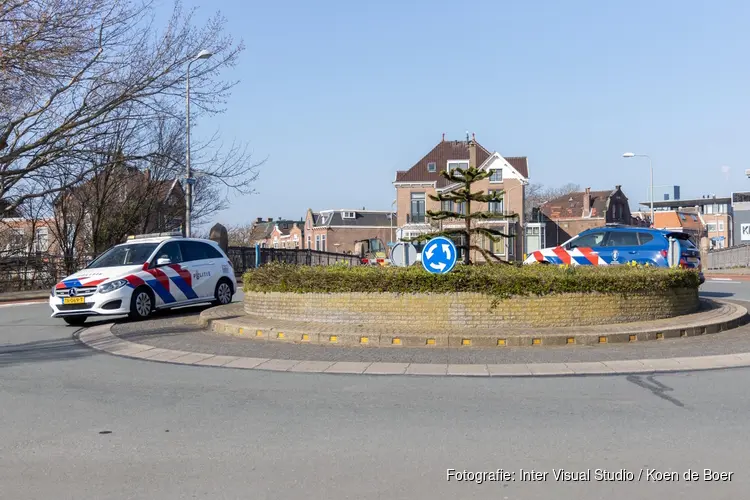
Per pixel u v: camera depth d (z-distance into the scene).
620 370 8.68
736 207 60.59
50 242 32.88
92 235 31.70
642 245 16.39
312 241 84.25
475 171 13.10
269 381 8.38
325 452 5.52
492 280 11.24
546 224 70.62
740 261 40.12
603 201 76.81
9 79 17.52
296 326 11.65
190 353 10.38
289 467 5.18
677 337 10.98
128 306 13.85
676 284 12.37
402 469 5.11
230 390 7.88
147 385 8.20
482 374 8.57
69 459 5.44
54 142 21.08
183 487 4.80
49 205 29.06
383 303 11.58
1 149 20.64
